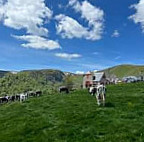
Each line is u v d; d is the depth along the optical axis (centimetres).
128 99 4322
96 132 2586
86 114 3388
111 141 2297
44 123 3222
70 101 4991
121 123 2781
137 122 2806
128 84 7581
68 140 2488
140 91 5538
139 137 2325
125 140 2281
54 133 2731
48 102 5369
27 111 4547
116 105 3875
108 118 3073
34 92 8581
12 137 2814
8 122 3716
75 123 3042
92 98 5022
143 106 3641
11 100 8338
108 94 5391
